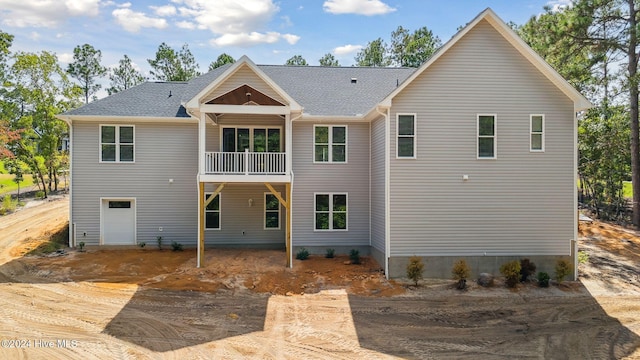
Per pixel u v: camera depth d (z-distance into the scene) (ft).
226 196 60.44
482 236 48.80
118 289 42.65
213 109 48.75
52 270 48.24
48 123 94.84
